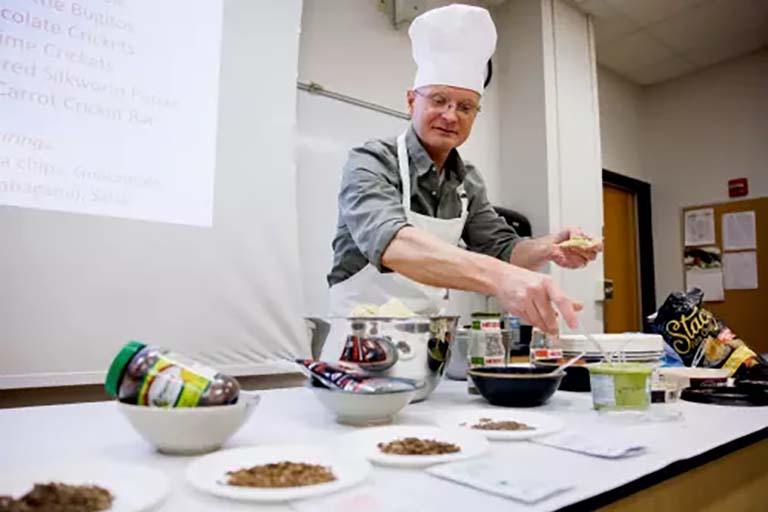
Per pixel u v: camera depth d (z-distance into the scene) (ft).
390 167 3.89
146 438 1.86
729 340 3.96
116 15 5.15
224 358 5.57
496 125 9.58
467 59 3.86
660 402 3.06
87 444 2.02
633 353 3.35
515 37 9.54
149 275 5.14
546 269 8.73
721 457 2.12
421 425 2.34
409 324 2.80
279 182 6.11
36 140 4.65
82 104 4.90
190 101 5.55
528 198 9.14
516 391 2.87
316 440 2.10
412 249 3.03
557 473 1.67
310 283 6.54
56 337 4.64
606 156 11.60
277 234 6.04
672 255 11.98
